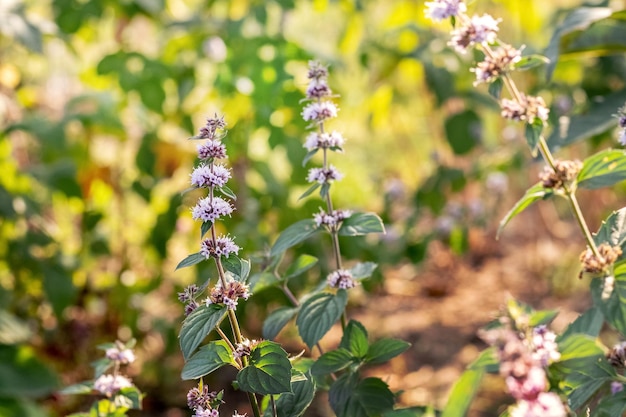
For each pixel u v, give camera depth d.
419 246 1.64
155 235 1.44
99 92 1.47
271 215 1.53
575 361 0.66
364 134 2.08
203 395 0.69
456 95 1.49
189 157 1.53
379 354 0.77
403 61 1.63
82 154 1.52
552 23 1.51
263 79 1.36
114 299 1.50
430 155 1.86
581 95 1.46
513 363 0.58
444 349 1.51
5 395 1.11
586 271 0.71
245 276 0.68
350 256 1.45
